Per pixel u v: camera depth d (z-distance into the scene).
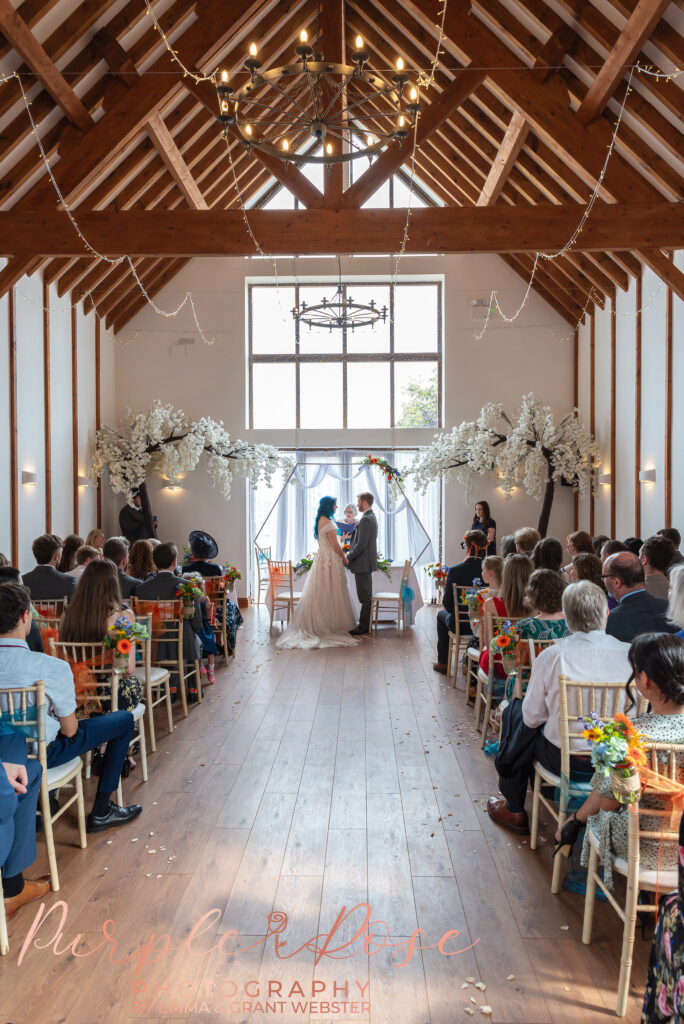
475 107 8.64
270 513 11.09
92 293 10.66
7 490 8.00
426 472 11.41
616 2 5.84
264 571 11.95
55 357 9.45
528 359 11.70
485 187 9.59
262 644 8.57
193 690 6.14
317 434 12.03
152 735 4.91
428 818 3.88
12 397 8.06
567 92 6.85
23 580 5.57
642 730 2.41
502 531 11.70
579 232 6.89
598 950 2.77
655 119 6.50
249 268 11.81
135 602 5.73
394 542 11.85
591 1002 2.48
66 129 6.96
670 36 5.75
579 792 3.12
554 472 10.85
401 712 5.78
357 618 9.74
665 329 8.45
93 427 10.91
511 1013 2.43
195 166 9.53
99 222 6.97
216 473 11.41
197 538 7.67
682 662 2.36
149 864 3.40
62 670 3.23
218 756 4.81
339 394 12.16
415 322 12.16
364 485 12.02
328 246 7.00
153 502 11.76
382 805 4.04
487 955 2.73
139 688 4.25
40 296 8.93
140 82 6.95
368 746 4.99
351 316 10.25
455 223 6.98
